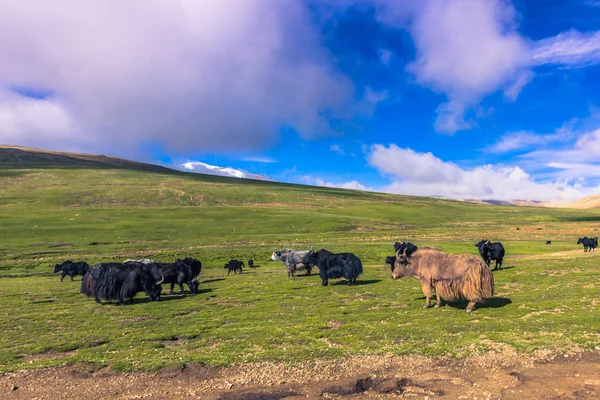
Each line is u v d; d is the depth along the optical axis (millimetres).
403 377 8562
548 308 13078
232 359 9906
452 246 48906
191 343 11625
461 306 14141
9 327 14250
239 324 13516
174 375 9227
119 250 54375
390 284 21094
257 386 8516
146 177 168875
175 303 18109
